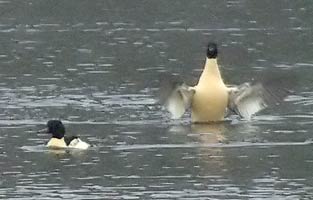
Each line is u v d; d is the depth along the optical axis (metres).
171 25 44.34
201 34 41.97
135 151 23.72
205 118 26.64
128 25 44.16
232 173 21.89
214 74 26.77
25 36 41.41
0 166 22.59
